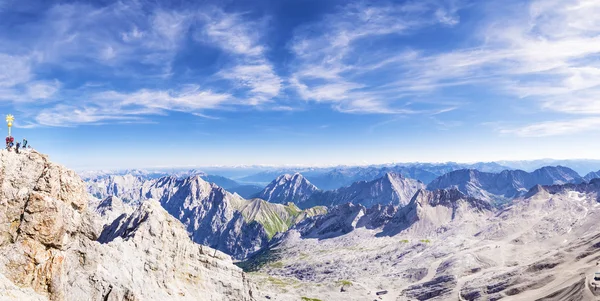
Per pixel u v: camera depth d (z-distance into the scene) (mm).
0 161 57219
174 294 103188
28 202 55719
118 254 90500
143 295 85500
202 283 122062
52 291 56219
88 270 71188
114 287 72938
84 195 70812
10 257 52406
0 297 46000
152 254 105312
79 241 71250
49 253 56906
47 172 60906
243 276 138000
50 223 56750
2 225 53719
